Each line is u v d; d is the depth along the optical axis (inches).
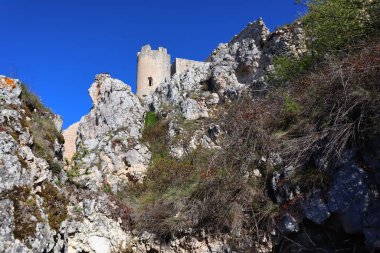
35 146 393.4
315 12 430.0
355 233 279.1
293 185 326.6
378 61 284.5
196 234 439.8
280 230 335.3
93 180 645.3
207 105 815.1
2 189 326.0
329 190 295.0
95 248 468.4
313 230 313.1
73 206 474.9
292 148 334.6
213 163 443.2
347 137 278.1
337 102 307.1
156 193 585.3
